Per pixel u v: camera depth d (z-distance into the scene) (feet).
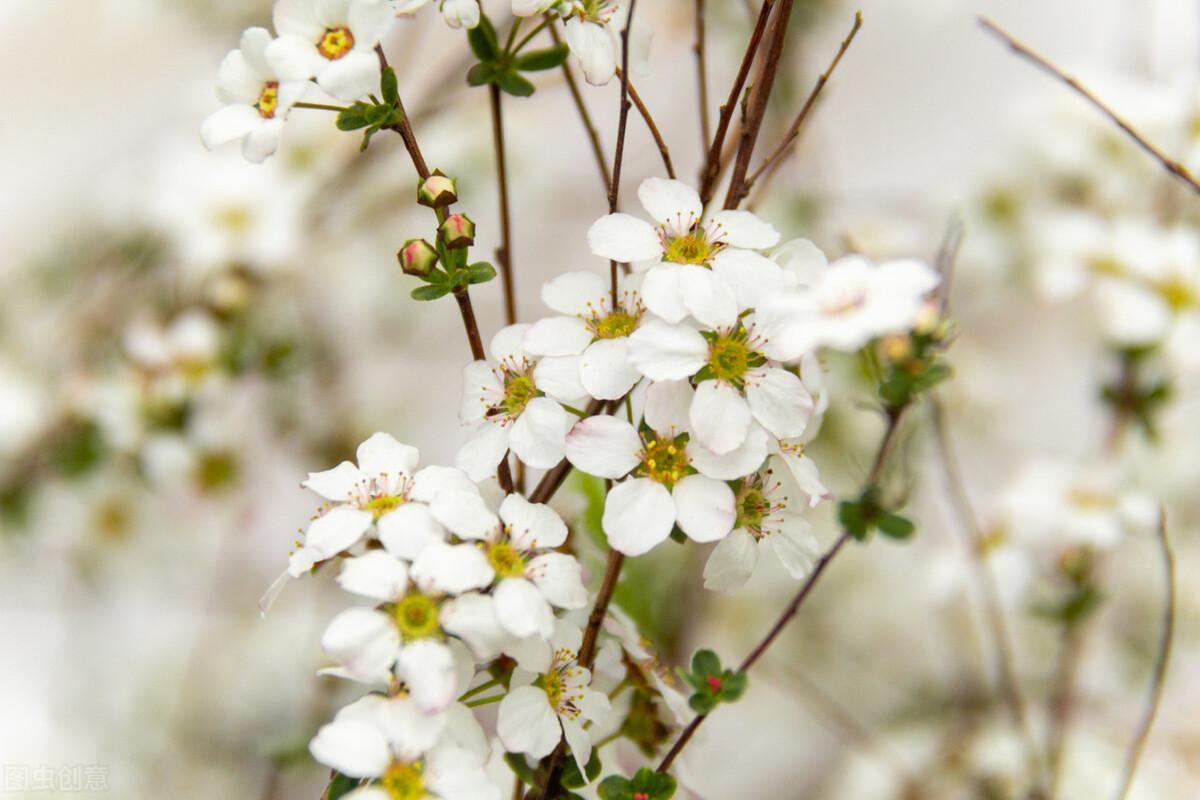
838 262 0.62
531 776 0.62
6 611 1.05
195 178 0.87
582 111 0.67
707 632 0.93
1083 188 0.85
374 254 0.97
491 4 0.89
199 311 0.86
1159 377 0.78
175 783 0.92
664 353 0.61
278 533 1.05
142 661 1.00
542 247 1.09
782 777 1.04
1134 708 0.91
